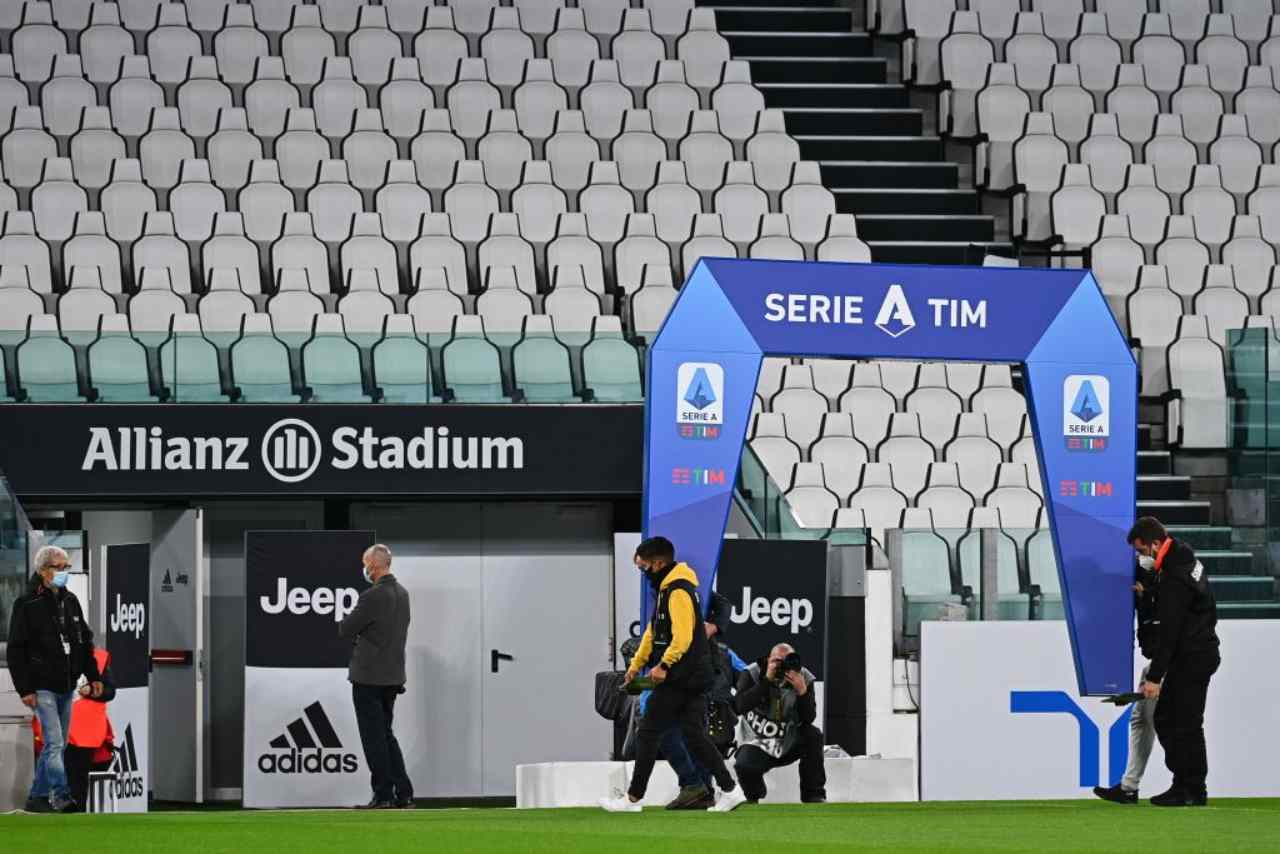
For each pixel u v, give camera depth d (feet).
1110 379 139.74
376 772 145.18
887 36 254.27
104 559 154.71
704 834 93.81
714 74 243.60
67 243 208.64
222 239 211.20
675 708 113.91
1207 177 238.68
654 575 115.75
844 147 237.25
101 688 135.33
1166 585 117.29
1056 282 139.03
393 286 209.05
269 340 165.58
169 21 242.99
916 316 136.87
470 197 220.84
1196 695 118.73
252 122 230.68
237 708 171.94
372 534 157.99
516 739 175.32
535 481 166.50
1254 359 178.29
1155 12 263.70
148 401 163.32
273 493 163.84
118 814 116.26
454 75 240.94
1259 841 90.84
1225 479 187.62
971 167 240.53
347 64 238.27
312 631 157.28
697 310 135.03
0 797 141.18
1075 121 242.17
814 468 190.19
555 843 87.30
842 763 147.13
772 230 221.25
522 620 176.14
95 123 228.02
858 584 162.30
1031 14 255.50
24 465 161.27
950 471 193.26
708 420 134.92
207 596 172.45
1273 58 259.60
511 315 205.77
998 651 148.15
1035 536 165.78
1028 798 148.15
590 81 241.76
